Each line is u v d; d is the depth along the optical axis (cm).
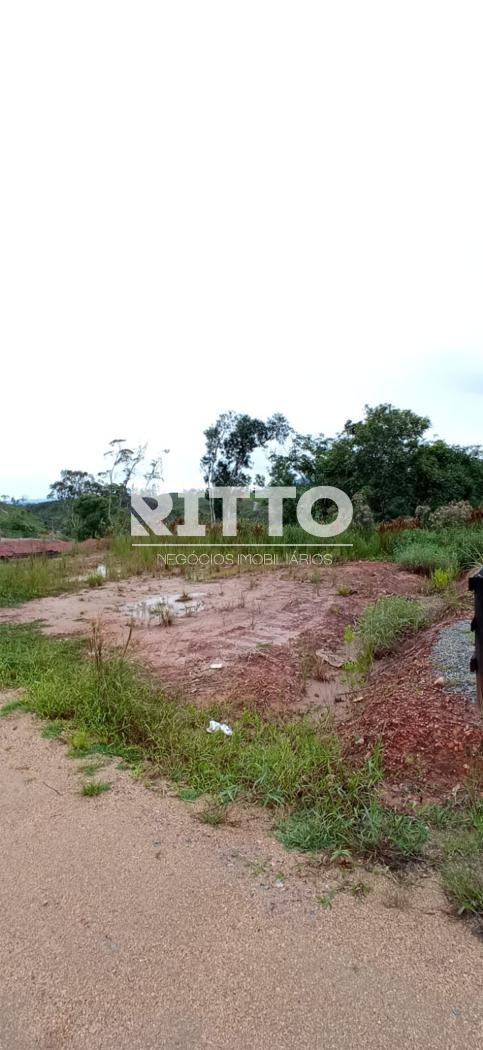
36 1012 155
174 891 202
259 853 226
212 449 2464
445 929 183
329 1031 147
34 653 504
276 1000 157
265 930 183
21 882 208
